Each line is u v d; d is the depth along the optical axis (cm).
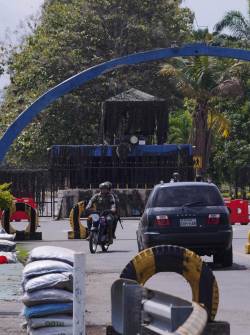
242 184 10506
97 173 9519
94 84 13612
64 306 2138
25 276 2177
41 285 2138
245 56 4731
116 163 9519
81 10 14238
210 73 12006
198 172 9794
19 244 5797
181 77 12062
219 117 12406
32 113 4234
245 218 8150
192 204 4069
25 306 2181
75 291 1753
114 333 1934
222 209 4072
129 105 10006
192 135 12438
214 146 14388
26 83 13938
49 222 8694
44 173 9638
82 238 6322
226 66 12081
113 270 4022
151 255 1966
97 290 3312
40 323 2134
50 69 13775
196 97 12138
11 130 4191
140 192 9306
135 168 9525
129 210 9281
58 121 13400
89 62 13888
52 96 4300
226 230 4050
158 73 13250
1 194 5281
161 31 14325
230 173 14162
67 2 15650
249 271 3941
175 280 3594
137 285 1585
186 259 1977
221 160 14175
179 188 4122
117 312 1683
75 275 1756
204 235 4022
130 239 6138
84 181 9488
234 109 14350
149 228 4050
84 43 14012
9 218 6219
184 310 1394
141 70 14188
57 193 9619
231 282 3519
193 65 12038
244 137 14275
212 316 1978
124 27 14188
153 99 10050
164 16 14612
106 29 14212
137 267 1959
